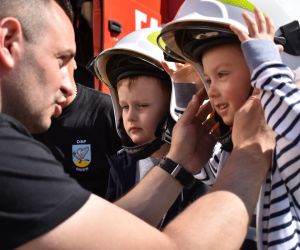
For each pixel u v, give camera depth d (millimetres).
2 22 1011
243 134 1112
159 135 1524
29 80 1042
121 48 1501
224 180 1059
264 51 1056
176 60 1444
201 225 987
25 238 874
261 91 1057
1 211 871
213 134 1382
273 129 1031
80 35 2982
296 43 1164
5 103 1039
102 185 2061
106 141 2062
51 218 887
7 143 916
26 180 893
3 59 1008
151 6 3469
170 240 973
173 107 1472
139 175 1620
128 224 952
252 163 1065
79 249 902
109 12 2924
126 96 1530
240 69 1153
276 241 1060
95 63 1644
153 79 1500
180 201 1416
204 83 1327
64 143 2057
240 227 1000
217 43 1169
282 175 1060
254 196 1039
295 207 1083
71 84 1162
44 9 1054
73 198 920
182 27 1216
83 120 2062
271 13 1219
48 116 1100
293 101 1009
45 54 1050
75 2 2900
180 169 1321
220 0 1181
